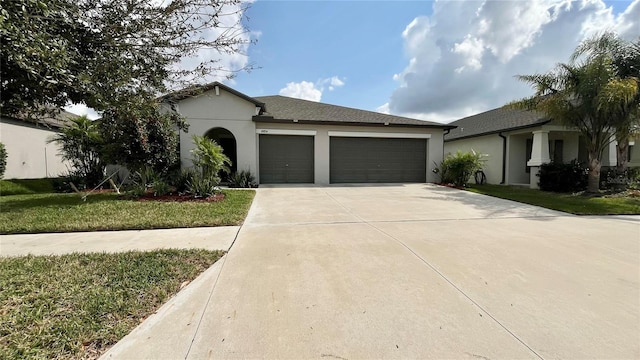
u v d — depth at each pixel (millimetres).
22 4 1857
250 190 11039
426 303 2717
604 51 9883
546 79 10844
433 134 14883
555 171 11641
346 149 14297
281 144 13695
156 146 9320
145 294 2828
